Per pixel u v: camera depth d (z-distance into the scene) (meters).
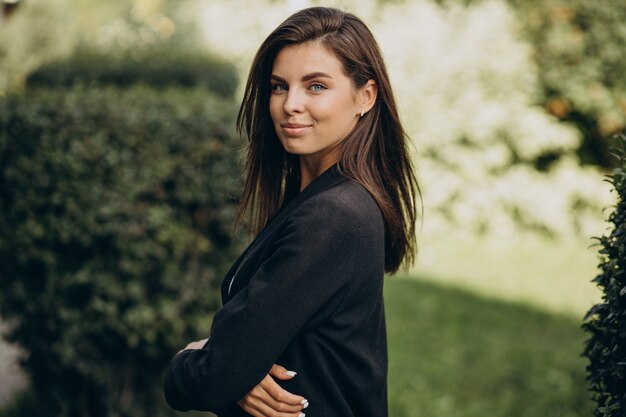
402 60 7.72
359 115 1.67
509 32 7.80
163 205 3.32
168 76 6.88
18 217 3.28
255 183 1.90
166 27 11.58
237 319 1.50
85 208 3.21
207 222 3.41
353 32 1.62
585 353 1.78
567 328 5.17
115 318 3.27
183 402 1.58
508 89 7.73
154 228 3.28
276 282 1.49
